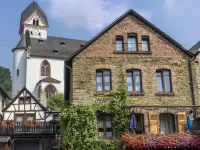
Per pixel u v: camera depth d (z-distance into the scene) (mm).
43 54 56250
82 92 22312
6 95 40656
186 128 21734
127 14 24453
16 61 56344
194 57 24000
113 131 21406
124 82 22656
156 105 22281
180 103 22734
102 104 21719
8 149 30531
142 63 23375
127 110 21594
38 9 69625
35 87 54031
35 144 33438
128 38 24156
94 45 23469
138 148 19891
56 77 55656
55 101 47719
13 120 32594
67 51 60469
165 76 23500
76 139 20844
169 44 24078
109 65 23078
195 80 23500
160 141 19844
